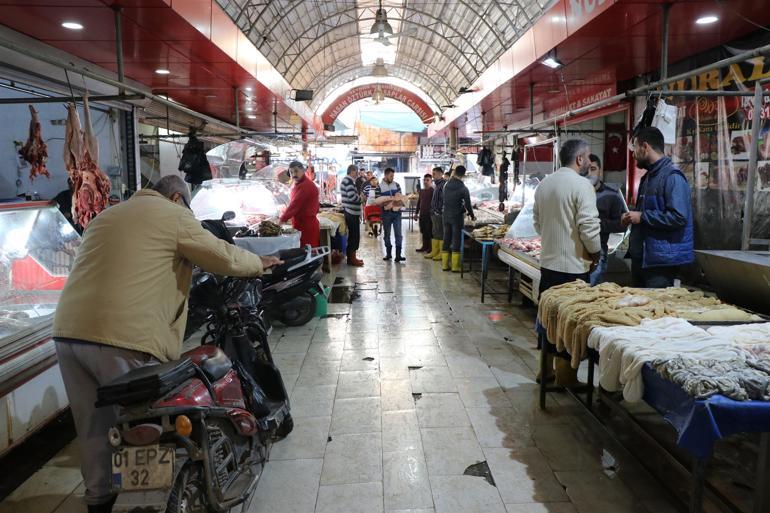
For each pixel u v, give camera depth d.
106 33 4.79
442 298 6.61
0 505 2.54
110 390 1.81
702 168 5.99
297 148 14.41
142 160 10.16
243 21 10.98
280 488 2.61
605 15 4.44
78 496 2.62
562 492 2.55
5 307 3.06
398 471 2.74
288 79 16.58
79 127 3.77
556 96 8.88
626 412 2.70
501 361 4.34
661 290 3.12
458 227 8.27
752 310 2.92
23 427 2.76
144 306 2.21
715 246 5.84
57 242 3.67
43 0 3.90
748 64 5.19
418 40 17.00
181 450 1.98
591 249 3.46
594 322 2.59
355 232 9.07
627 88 7.51
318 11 13.80
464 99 11.54
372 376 4.04
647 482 2.62
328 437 3.11
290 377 4.04
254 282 3.18
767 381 1.80
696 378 1.83
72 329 2.17
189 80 7.05
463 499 2.50
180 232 2.30
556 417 3.33
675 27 4.82
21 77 4.98
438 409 3.46
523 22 10.98
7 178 6.15
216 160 9.84
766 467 1.88
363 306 6.24
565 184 3.46
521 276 5.80
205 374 2.27
